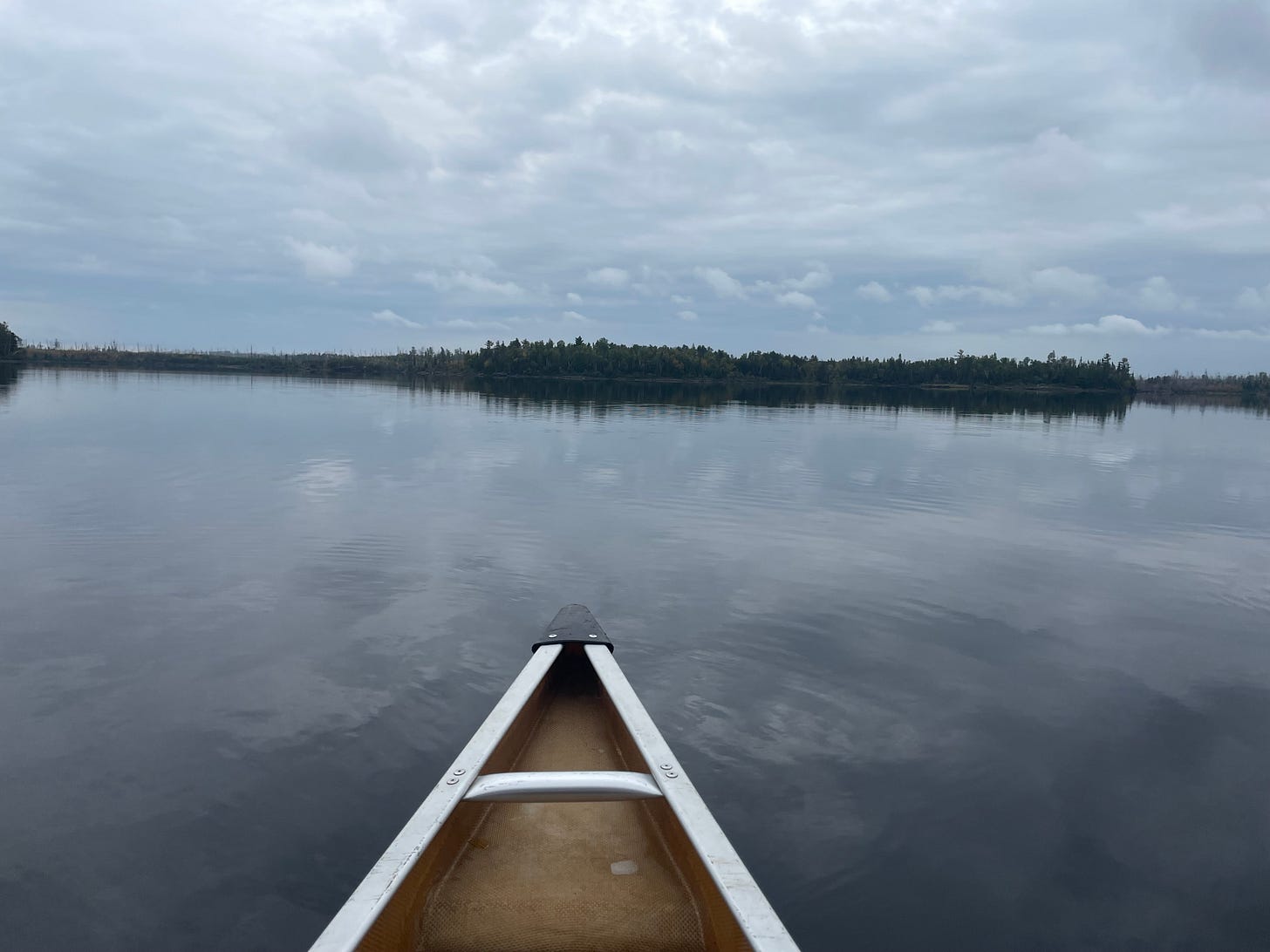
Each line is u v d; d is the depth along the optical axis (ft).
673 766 10.80
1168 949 10.43
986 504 40.65
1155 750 15.44
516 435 67.05
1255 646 21.04
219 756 14.07
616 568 26.50
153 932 10.14
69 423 66.33
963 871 11.77
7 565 25.09
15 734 14.65
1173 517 38.52
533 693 13.57
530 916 9.41
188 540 28.66
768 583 25.30
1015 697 17.54
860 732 15.74
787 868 11.68
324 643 19.25
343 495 37.55
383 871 8.31
